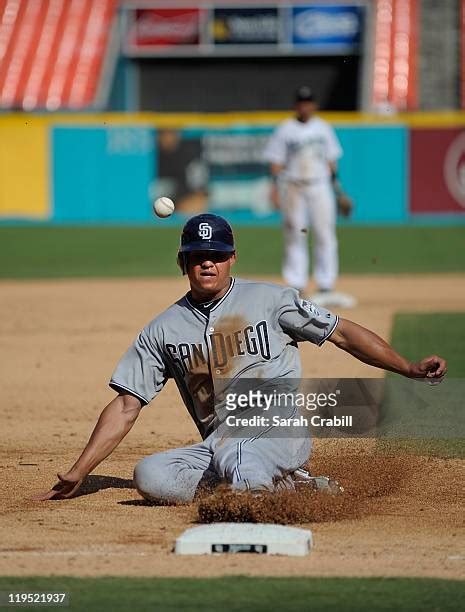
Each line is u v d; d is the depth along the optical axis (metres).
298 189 58.53
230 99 130.25
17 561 19.84
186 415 35.16
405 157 108.62
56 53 129.00
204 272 23.34
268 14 127.69
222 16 128.12
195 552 20.23
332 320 23.70
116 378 24.27
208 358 23.64
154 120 110.06
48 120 109.81
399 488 25.45
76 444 30.98
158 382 24.42
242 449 23.19
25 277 74.19
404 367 23.66
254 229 106.12
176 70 130.25
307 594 17.98
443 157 108.56
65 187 110.75
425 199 109.19
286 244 59.56
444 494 25.02
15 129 109.94
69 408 36.00
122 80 130.25
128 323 52.97
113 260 84.06
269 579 18.73
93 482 26.69
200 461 24.16
